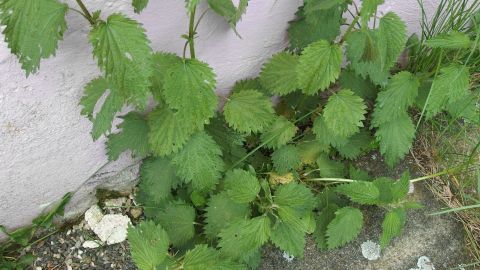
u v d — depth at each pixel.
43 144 0.48
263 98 0.53
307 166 0.60
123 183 0.60
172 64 0.44
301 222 0.50
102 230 0.58
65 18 0.40
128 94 0.39
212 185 0.51
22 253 0.56
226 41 0.52
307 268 0.57
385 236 0.52
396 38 0.48
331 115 0.51
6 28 0.36
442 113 0.66
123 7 0.42
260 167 0.59
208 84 0.44
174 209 0.53
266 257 0.57
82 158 0.52
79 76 0.45
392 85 0.55
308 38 0.53
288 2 0.51
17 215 0.54
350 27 0.50
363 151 0.64
